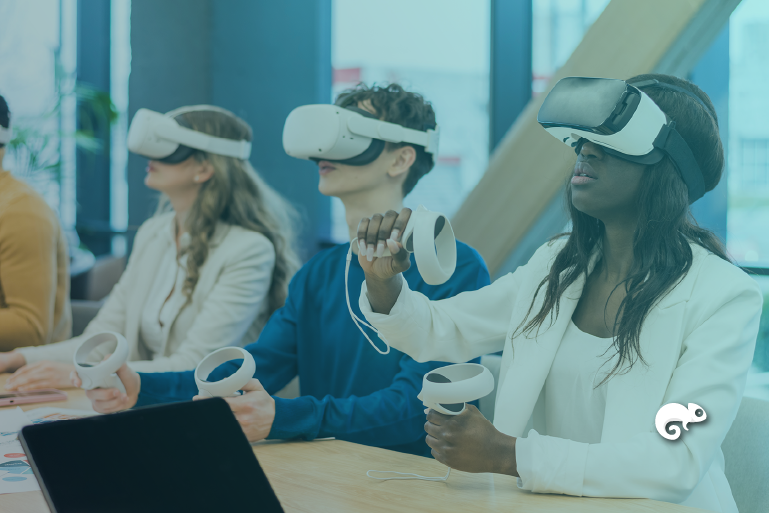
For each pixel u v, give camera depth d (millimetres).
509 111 3451
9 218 2041
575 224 1112
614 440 956
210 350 1789
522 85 3418
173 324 1882
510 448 845
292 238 2209
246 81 3961
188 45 3951
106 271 3562
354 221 1479
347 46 4074
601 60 2207
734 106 2465
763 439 1133
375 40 3965
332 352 1458
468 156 3678
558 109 964
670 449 866
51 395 1331
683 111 979
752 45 2418
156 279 1971
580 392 1064
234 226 1950
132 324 1948
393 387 1247
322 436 1114
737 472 1151
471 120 3658
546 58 3309
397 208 1496
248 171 1988
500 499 823
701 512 787
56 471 588
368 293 1066
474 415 852
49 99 4859
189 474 631
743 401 1184
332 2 4117
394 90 1500
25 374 1421
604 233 1101
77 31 4926
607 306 1067
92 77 4926
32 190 2160
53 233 2125
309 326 1492
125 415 630
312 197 4055
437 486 866
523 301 1168
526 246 2484
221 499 633
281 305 2008
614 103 919
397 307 1058
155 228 2053
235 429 669
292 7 3986
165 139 1838
